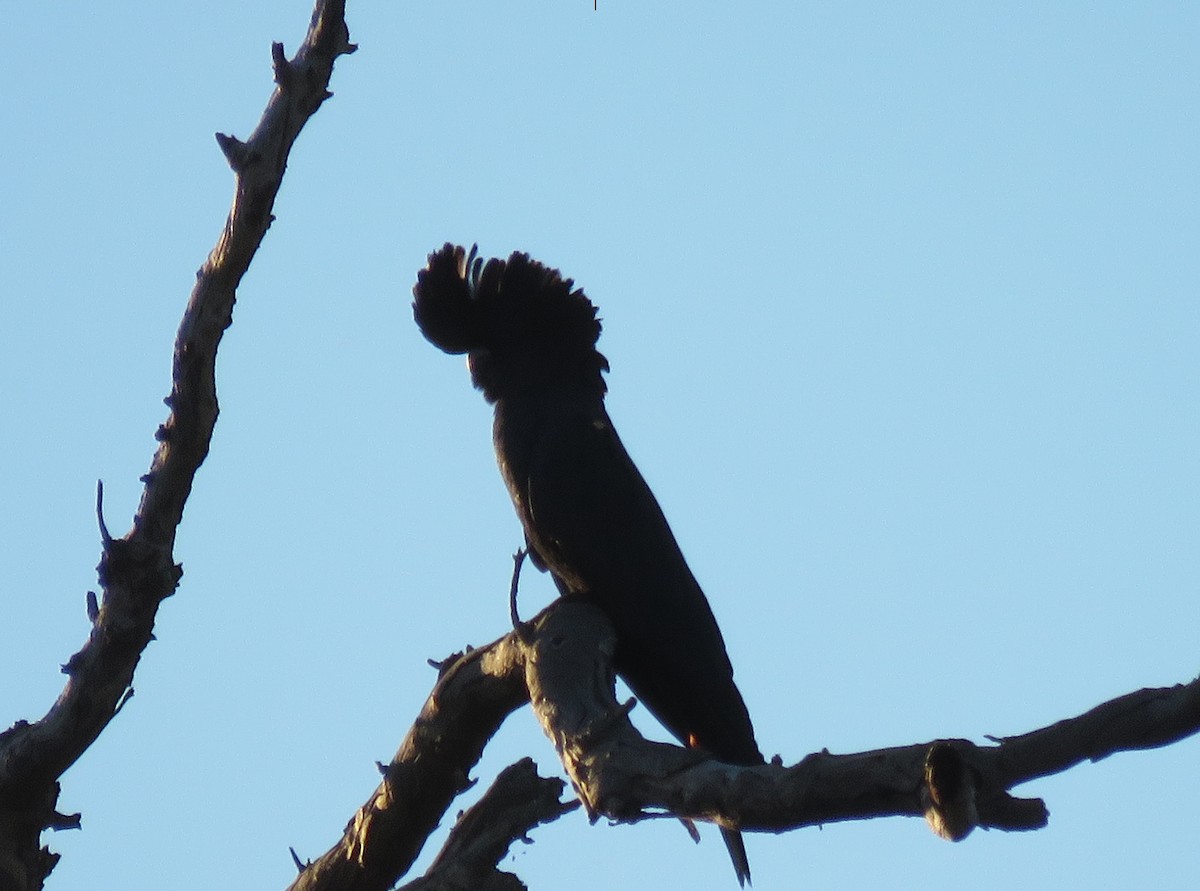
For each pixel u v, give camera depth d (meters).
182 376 11.66
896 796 7.38
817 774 7.63
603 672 10.37
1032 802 7.46
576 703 9.90
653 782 8.46
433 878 10.95
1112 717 6.93
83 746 11.74
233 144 11.72
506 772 11.30
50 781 11.83
